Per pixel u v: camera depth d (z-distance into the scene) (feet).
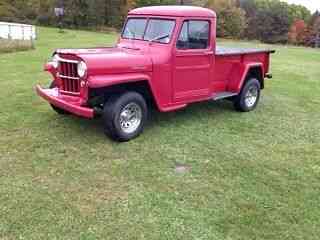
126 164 16.51
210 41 21.68
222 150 18.65
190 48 20.76
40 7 154.40
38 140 18.49
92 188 14.40
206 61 21.77
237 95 24.75
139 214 12.91
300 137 21.24
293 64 56.59
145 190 14.47
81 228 12.03
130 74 18.37
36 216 12.50
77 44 71.56
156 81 19.51
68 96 18.61
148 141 19.13
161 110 20.07
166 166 16.57
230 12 179.42
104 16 167.73
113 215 12.78
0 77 33.01
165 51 19.81
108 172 15.70
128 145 18.47
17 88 28.73
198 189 14.76
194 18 20.56
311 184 15.65
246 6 198.80
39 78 33.12
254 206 13.75
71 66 18.12
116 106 17.89
